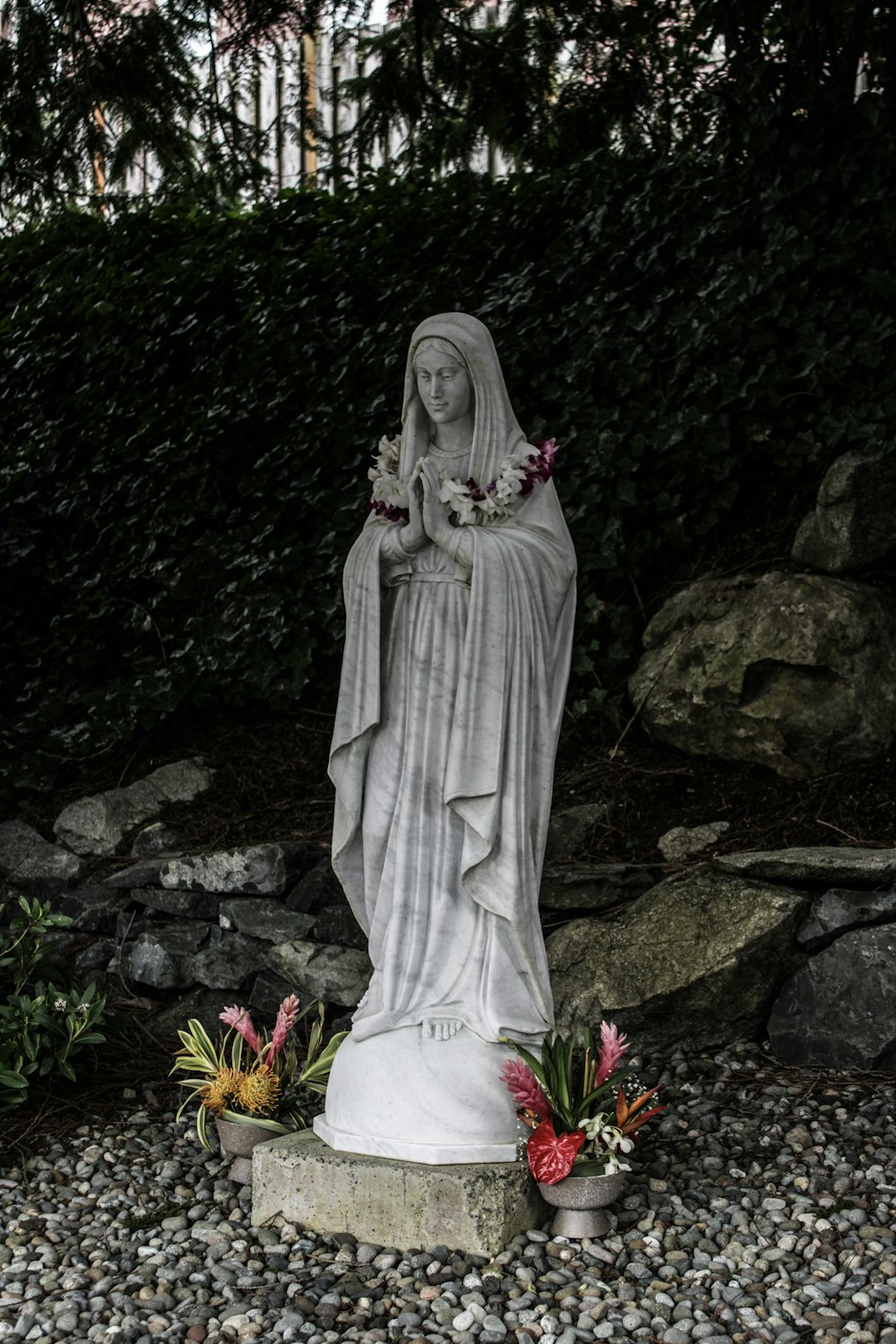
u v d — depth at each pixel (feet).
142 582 22.22
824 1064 13.73
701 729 17.75
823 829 16.08
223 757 19.58
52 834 18.99
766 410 19.17
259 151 21.67
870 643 17.25
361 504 20.62
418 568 11.30
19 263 27.07
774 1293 9.48
